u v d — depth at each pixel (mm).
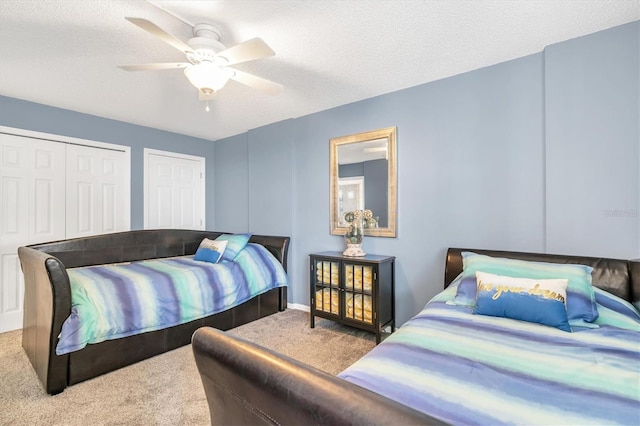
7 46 2006
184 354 2383
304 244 3529
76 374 1927
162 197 4070
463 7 1668
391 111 2836
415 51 2125
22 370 2117
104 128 3535
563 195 2039
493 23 1813
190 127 3963
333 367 2162
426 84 2641
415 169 2709
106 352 2066
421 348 1187
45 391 1851
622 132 1868
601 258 1857
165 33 1463
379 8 1658
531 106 2189
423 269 2670
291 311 3482
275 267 3402
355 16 1725
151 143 3953
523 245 2227
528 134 2205
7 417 1623
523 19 1782
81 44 1980
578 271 1643
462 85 2471
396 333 1391
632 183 1847
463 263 2117
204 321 2680
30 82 2576
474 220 2426
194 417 1636
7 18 1706
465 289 1797
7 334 2820
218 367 776
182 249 3754
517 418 778
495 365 1054
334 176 3232
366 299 2615
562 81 2033
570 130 2014
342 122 3170
